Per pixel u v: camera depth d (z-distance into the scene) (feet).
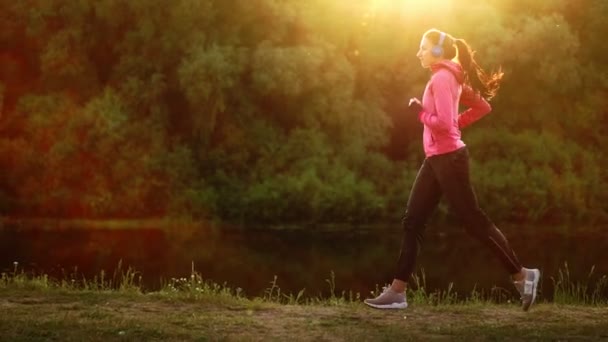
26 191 70.08
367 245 56.90
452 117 17.54
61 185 69.82
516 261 17.98
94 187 68.85
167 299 19.94
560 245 58.49
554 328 16.65
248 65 72.18
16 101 74.79
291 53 71.05
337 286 38.19
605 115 83.05
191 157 71.92
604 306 22.38
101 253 48.85
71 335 14.80
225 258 48.39
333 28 76.07
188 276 39.52
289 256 50.21
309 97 73.05
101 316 17.26
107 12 70.90
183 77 68.44
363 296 34.91
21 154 69.97
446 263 47.37
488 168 74.74
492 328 16.57
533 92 77.87
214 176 71.67
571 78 76.84
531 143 75.92
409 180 73.20
